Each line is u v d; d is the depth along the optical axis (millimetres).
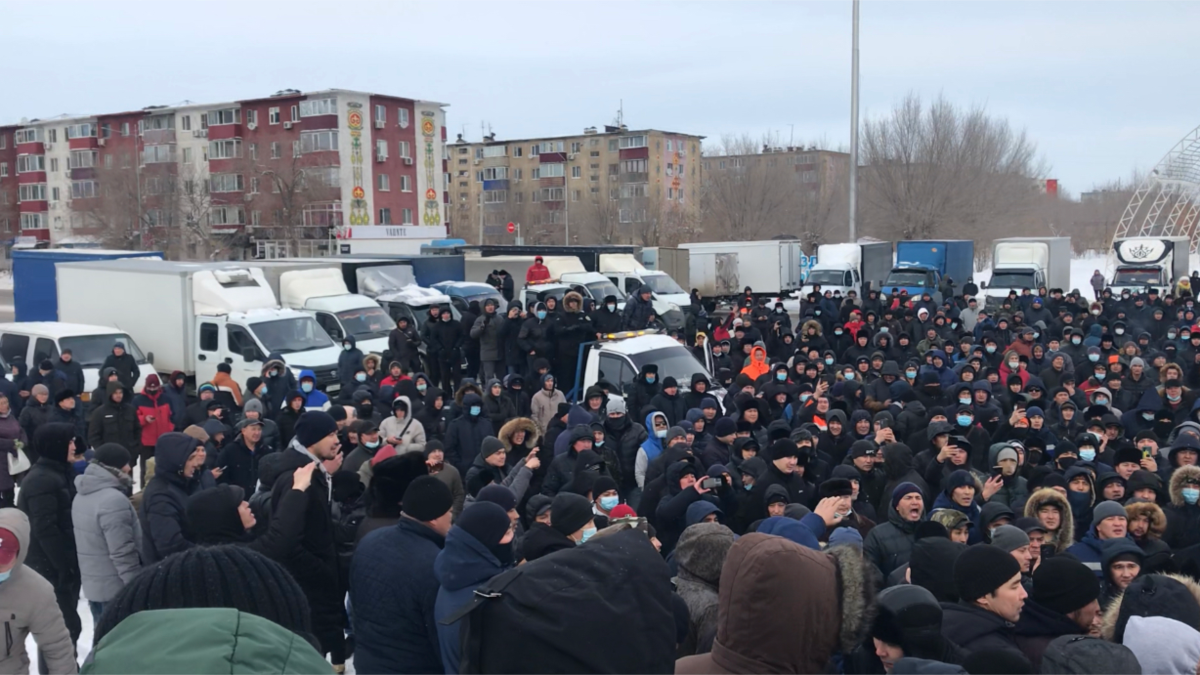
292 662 1485
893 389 12594
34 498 6184
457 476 7711
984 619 3656
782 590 2365
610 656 1987
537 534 4723
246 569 2100
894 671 2807
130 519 5844
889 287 32656
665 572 2170
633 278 29266
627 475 9453
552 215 91938
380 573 4059
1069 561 3885
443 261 25672
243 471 8586
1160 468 8367
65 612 6348
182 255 61688
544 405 12078
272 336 17969
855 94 32344
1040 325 18688
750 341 16438
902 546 5711
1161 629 3227
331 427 5262
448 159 98062
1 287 54125
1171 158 54656
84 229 67500
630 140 88000
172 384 13117
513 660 2018
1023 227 62812
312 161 62656
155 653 1409
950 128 59625
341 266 22938
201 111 67125
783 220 69062
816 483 8195
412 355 17375
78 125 72875
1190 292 26688
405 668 3982
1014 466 7363
